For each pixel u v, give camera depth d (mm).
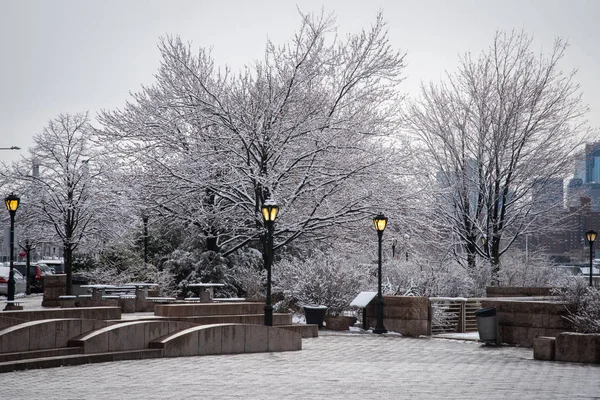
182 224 35344
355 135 31938
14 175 36156
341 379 13266
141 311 24125
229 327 18125
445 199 38375
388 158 31578
